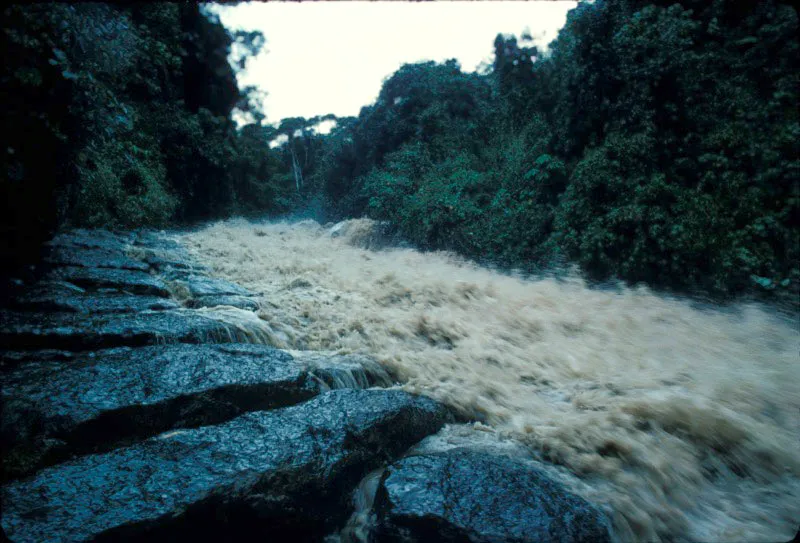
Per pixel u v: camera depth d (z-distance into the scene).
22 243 4.34
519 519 1.91
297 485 2.08
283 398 2.92
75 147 4.10
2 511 1.65
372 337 4.48
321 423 2.56
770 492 2.49
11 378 2.59
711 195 7.39
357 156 19.02
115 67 4.15
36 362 2.88
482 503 2.01
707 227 7.04
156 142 13.20
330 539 2.15
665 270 7.09
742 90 7.98
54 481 1.86
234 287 5.61
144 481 1.91
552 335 4.97
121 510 1.71
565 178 9.27
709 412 3.06
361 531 2.10
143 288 4.71
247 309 4.75
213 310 4.32
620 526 2.16
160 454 2.13
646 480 2.50
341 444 2.39
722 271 6.84
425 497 2.04
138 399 2.44
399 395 3.07
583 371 3.94
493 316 5.51
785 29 7.72
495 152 12.41
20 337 2.99
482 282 7.38
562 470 2.58
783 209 7.16
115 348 3.20
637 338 4.93
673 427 2.98
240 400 2.75
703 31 8.65
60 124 3.80
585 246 7.60
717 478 2.61
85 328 3.24
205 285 5.41
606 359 4.25
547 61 12.86
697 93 7.77
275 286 6.27
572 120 9.26
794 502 2.40
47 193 4.14
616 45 8.09
